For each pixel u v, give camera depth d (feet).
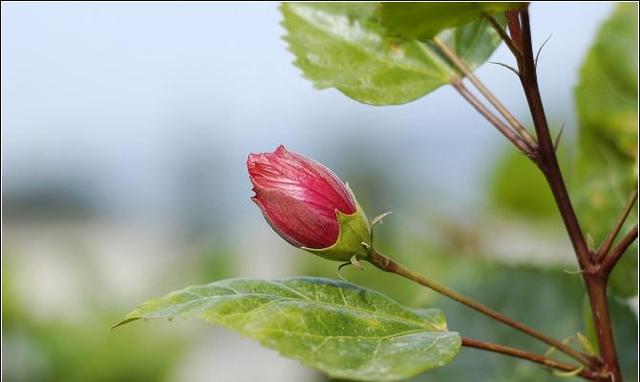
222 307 1.68
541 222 2.56
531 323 2.11
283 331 1.66
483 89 1.86
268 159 1.75
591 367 1.77
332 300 1.76
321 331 1.67
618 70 2.11
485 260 2.15
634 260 2.04
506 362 2.09
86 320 2.28
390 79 1.94
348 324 1.69
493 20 1.71
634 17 2.11
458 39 1.94
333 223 1.74
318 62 1.97
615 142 2.09
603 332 1.76
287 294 1.74
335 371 1.62
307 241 1.75
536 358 1.76
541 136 1.75
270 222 1.76
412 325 1.74
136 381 2.26
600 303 1.77
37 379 2.24
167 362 2.28
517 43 1.74
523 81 1.73
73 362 2.25
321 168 1.76
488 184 2.59
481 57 1.93
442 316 1.79
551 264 2.12
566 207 1.76
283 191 1.74
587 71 2.12
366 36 1.97
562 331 2.10
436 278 2.35
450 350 1.66
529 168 2.57
